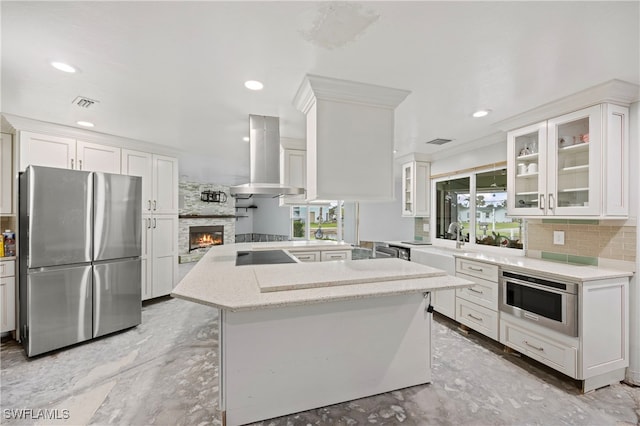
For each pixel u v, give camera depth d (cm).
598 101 214
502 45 159
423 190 443
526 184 284
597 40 153
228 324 166
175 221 430
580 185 238
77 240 276
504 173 340
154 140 370
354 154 208
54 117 280
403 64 179
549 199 249
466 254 321
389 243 457
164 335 300
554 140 245
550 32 147
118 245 306
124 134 342
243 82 206
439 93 220
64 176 269
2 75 194
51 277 260
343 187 205
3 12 132
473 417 178
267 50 166
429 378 212
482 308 283
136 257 322
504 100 233
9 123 283
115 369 232
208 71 190
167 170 418
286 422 172
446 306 334
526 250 301
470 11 132
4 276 277
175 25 144
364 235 677
